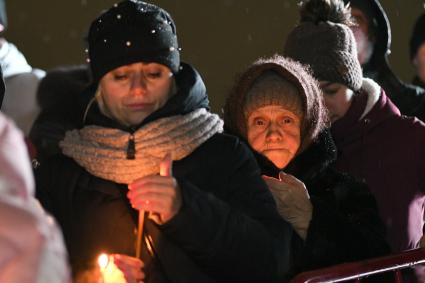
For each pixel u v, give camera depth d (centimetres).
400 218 680
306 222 547
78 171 481
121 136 477
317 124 572
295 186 551
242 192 487
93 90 495
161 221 450
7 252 238
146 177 441
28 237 239
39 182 485
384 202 682
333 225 548
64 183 481
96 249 472
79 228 476
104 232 473
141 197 437
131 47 474
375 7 846
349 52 690
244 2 1365
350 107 690
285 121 568
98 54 481
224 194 485
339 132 690
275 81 568
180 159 481
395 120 693
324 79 683
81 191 478
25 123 678
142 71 480
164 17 488
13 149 245
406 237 680
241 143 499
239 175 489
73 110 511
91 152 480
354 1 841
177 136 479
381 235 573
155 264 469
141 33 475
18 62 712
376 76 863
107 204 475
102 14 492
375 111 692
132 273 429
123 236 471
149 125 477
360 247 548
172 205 442
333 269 502
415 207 689
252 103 567
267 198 493
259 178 497
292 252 537
